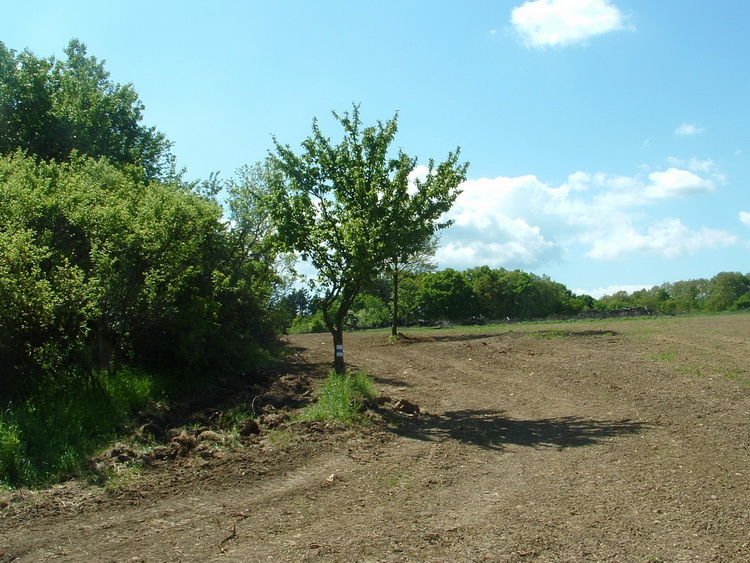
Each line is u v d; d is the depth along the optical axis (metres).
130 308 11.86
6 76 20.64
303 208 13.16
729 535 4.96
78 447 7.80
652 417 9.72
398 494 6.38
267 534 5.23
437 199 13.26
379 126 13.27
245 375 15.17
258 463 7.56
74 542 5.10
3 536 5.25
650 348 18.94
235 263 16.53
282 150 13.29
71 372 9.94
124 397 10.49
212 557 4.75
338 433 9.16
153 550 4.91
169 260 12.12
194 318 13.82
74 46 28.16
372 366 18.80
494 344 23.22
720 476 6.52
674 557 4.58
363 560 4.64
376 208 12.77
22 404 8.63
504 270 73.31
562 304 76.75
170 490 6.52
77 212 11.12
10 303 8.66
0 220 10.17
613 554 4.66
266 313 17.58
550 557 4.64
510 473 7.13
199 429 9.24
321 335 34.88
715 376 12.99
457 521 5.50
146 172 24.94
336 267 13.29
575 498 6.05
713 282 89.81
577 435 8.91
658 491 6.13
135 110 25.58
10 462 6.74
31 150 20.52
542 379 14.72
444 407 11.92
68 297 9.35
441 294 65.94
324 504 6.07
